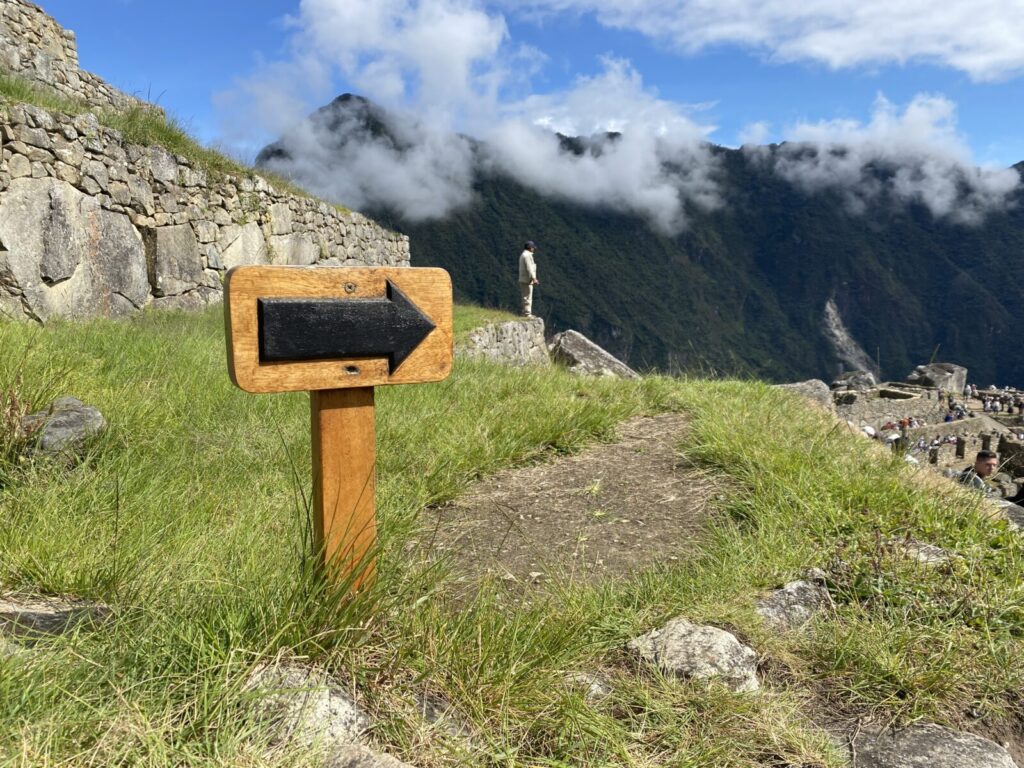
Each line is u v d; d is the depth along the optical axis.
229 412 4.80
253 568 2.43
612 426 5.71
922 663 2.35
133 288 9.19
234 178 11.46
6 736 1.34
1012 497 10.08
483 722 1.83
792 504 3.64
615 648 2.42
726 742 1.93
